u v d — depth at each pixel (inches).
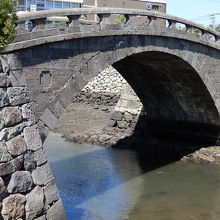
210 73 979.9
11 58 415.2
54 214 430.0
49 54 550.3
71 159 1011.3
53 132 1370.6
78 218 632.4
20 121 410.6
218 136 1064.2
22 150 405.1
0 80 395.2
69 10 566.3
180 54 866.8
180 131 1148.5
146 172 908.6
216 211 684.1
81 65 602.9
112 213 661.3
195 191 783.7
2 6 413.1
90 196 742.5
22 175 399.5
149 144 1143.0
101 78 1838.1
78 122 1496.1
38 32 526.3
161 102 1138.7
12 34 432.1
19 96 416.2
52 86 558.3
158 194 763.4
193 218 650.8
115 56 669.9
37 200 410.3
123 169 928.9
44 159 432.5
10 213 378.9
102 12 622.2
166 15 788.6
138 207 692.7
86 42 608.4
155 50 782.5
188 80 994.1
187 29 880.3
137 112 1262.3
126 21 695.7
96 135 1240.2
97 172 900.0
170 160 1018.7
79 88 600.7
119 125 1283.2
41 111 544.1
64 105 577.6
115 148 1145.4
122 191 775.7
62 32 561.9
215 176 885.8
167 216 655.8
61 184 807.1
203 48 941.8
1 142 383.2
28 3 1659.7
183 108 1104.2
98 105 1752.0
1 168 378.0
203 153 1027.9
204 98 1023.0
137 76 1085.8
